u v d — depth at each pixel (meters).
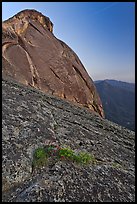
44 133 13.25
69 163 10.93
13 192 9.05
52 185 9.19
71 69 33.50
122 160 13.93
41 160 10.72
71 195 8.96
